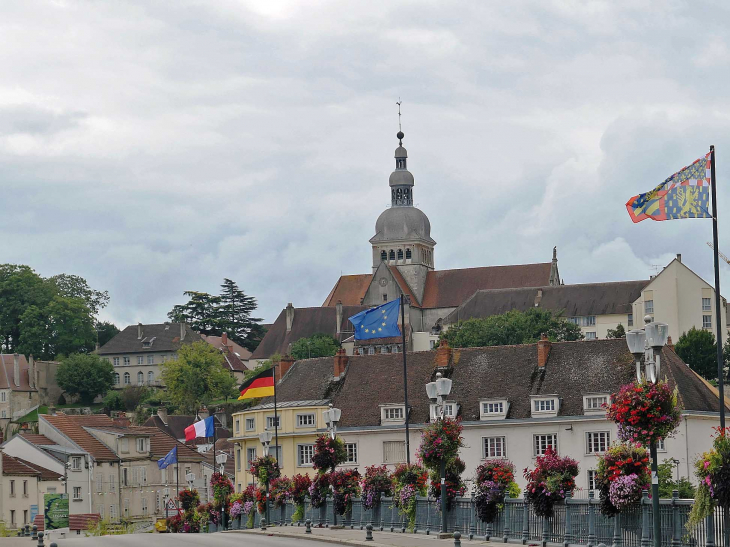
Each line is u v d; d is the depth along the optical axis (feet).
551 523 137.90
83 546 164.25
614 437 264.52
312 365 315.58
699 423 258.98
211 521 260.21
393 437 287.89
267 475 222.07
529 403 276.21
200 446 422.00
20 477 343.87
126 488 400.06
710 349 523.29
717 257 135.23
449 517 164.04
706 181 139.33
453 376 291.79
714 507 111.75
